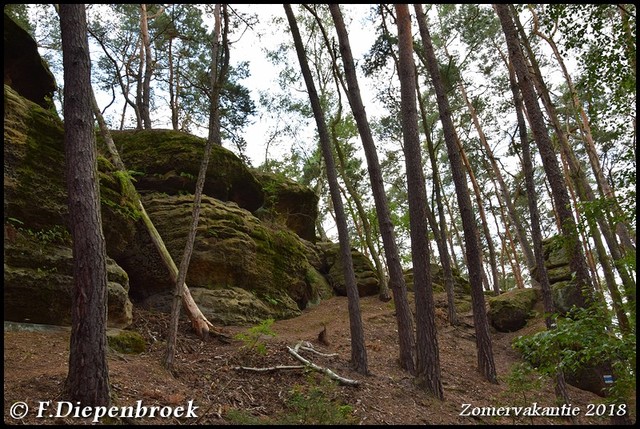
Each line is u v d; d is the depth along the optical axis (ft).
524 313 52.01
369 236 60.59
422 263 33.17
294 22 36.91
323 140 36.01
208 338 33.96
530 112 35.50
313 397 24.81
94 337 18.61
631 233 52.75
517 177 76.38
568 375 40.14
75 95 19.97
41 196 30.42
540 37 57.72
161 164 45.96
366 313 53.31
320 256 65.72
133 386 21.89
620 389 21.21
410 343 34.63
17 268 27.22
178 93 71.00
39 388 19.33
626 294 20.08
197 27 68.39
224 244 43.21
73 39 20.34
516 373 23.75
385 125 73.36
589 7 29.04
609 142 60.08
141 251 39.99
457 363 41.39
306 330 43.52
